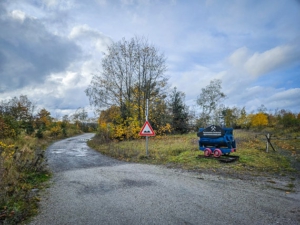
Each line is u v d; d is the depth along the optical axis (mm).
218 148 9875
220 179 6562
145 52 25016
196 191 5320
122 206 4328
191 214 3920
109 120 24969
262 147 15359
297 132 28234
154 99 25047
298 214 3900
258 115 41250
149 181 6348
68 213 3990
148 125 11633
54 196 5012
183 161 9570
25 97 41375
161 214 3928
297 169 8383
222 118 43625
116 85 24734
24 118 34906
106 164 9781
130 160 10836
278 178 6734
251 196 4918
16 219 3617
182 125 31734
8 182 5309
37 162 7879
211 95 41656
